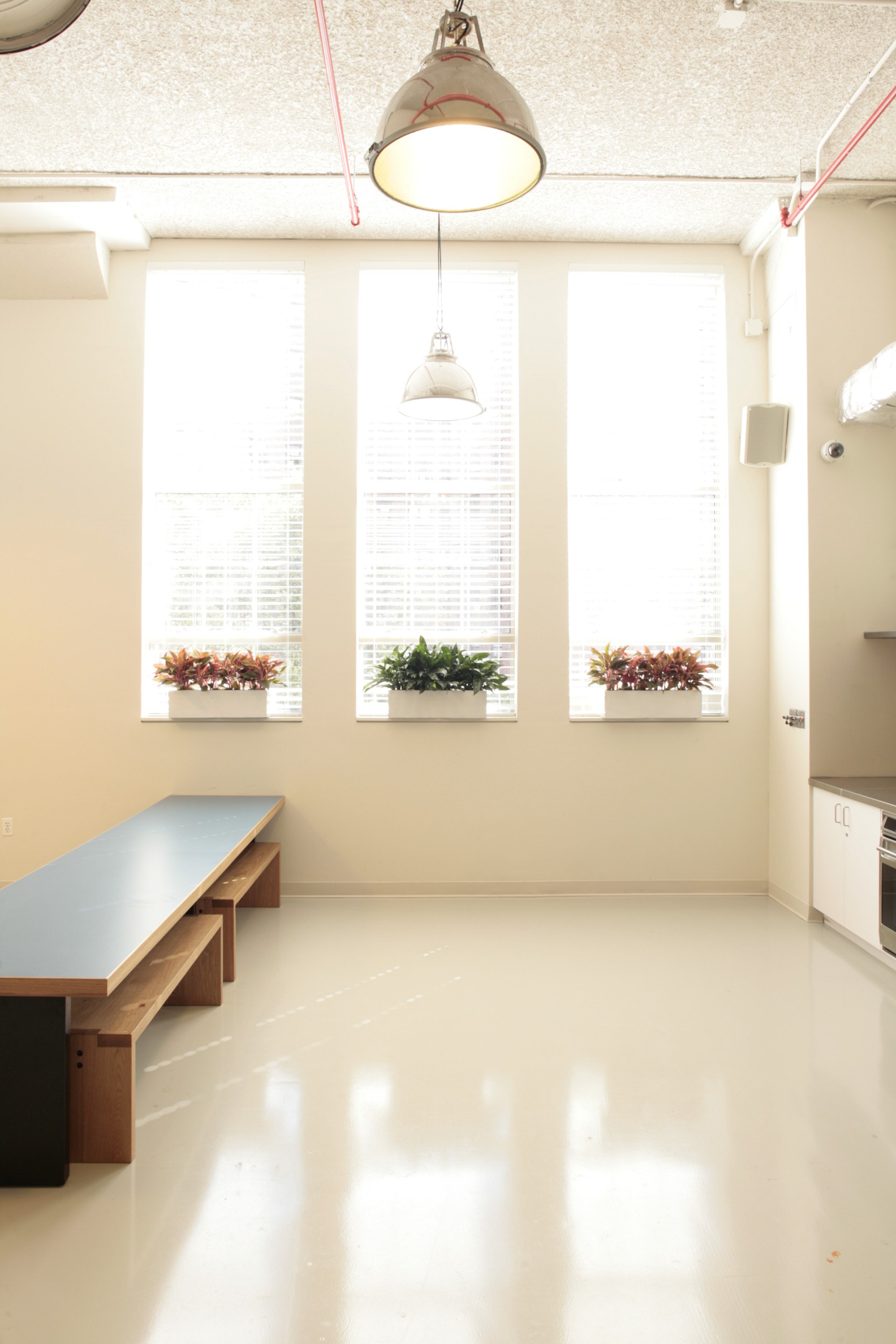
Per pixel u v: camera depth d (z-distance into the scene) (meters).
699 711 4.81
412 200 1.90
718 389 4.95
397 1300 1.79
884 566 4.35
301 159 4.05
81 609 4.77
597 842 4.84
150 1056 2.88
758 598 4.88
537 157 1.76
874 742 4.34
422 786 4.80
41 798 4.77
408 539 4.91
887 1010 3.28
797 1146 2.36
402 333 4.91
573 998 3.38
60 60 3.31
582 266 4.87
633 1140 2.38
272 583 4.91
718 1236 1.99
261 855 4.34
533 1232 2.00
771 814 4.85
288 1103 2.57
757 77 3.44
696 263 4.90
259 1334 1.70
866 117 3.70
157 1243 1.96
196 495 4.90
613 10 3.06
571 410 4.93
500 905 4.65
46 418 4.77
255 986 3.49
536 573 4.83
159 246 4.81
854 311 4.32
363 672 4.92
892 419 4.21
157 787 4.79
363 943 4.02
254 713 4.75
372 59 3.33
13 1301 1.78
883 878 3.63
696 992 3.45
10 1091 2.18
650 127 3.79
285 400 4.90
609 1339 1.69
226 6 3.02
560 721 4.82
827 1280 1.85
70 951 2.26
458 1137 2.40
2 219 4.45
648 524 4.94
